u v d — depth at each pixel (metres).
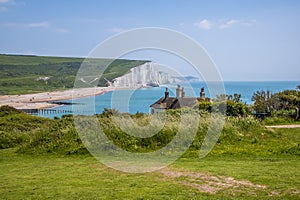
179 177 9.11
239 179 8.75
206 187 8.09
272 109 28.41
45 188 8.24
